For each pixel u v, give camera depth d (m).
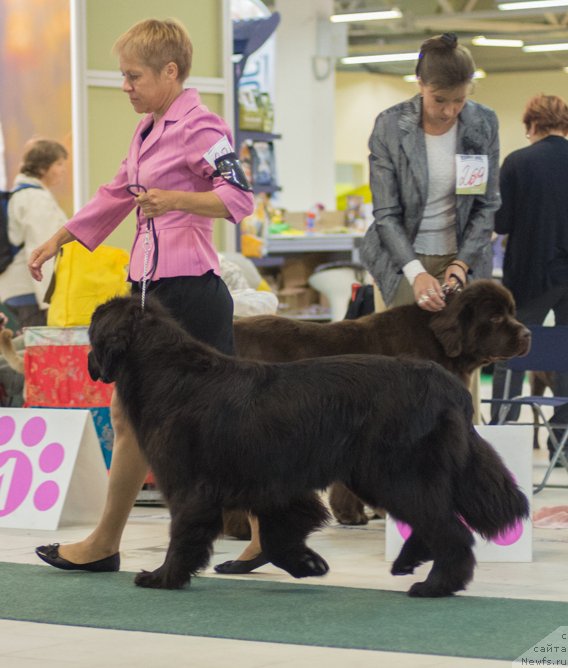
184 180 4.95
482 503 4.56
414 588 4.63
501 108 39.78
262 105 13.04
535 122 9.40
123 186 5.27
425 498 4.45
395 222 6.23
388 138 6.25
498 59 38.50
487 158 6.22
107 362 4.63
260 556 5.25
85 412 6.78
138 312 4.69
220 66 10.73
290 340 6.40
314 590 4.79
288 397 4.43
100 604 4.45
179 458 4.47
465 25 31.86
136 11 10.26
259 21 12.36
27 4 10.23
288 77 26.98
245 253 13.55
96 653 3.65
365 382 4.46
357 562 5.62
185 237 4.95
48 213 9.56
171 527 4.61
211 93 10.72
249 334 6.45
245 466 4.41
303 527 4.79
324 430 4.41
